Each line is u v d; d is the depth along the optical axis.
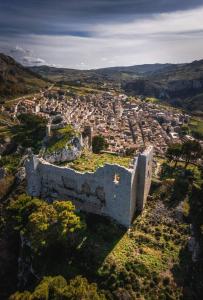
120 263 68.69
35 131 137.00
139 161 79.44
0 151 141.50
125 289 64.25
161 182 92.62
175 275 68.25
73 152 105.38
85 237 75.50
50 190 90.62
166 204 85.56
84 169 97.19
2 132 168.62
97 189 81.12
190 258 72.31
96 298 56.31
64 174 86.00
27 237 77.12
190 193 88.25
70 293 55.69
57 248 73.88
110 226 78.31
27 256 76.44
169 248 73.56
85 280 61.44
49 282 59.50
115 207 78.75
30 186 92.19
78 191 84.69
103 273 66.94
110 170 76.62
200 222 80.56
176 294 65.31
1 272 80.69
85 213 83.06
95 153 119.38
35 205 83.12
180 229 78.75
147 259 70.25
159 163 113.44
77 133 112.25
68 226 72.69
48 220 73.56
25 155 117.19
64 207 76.00
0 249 83.38
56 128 116.00
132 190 76.00
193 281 68.38
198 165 109.25
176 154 107.75
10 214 87.56
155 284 66.06
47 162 92.62
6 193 104.56
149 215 82.38
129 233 76.69
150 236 76.12
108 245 73.25
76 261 71.00
